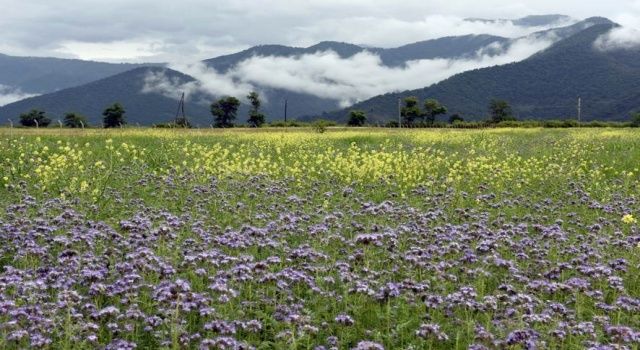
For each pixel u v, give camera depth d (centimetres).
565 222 1595
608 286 1024
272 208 1600
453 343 810
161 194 1766
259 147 3319
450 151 3525
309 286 966
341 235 1309
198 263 1033
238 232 1203
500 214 1697
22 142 2889
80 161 2430
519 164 2792
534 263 1170
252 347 738
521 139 4425
